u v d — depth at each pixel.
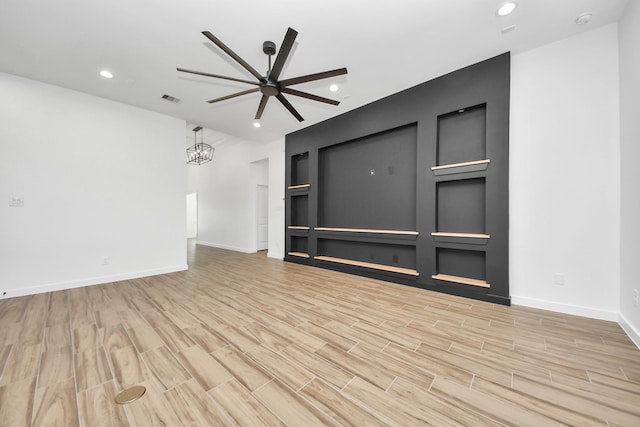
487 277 2.82
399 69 3.01
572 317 2.36
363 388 1.44
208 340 1.99
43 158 3.28
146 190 4.13
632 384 1.45
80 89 3.46
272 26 2.30
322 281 3.73
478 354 1.78
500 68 2.73
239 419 1.22
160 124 4.28
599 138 2.32
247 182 6.72
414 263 3.62
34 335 2.07
